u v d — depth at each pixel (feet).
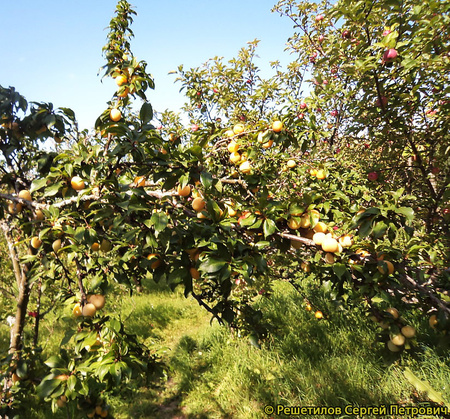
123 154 4.97
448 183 10.78
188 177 4.60
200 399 12.80
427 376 10.27
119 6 8.25
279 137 6.61
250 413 11.21
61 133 6.50
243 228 5.05
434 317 5.02
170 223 4.89
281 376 12.60
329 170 9.80
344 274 4.47
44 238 5.03
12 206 6.27
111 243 5.59
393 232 4.80
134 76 7.25
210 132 7.41
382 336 5.29
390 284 4.81
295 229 4.86
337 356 13.10
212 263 4.08
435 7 7.90
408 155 12.65
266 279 12.18
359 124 11.84
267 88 15.24
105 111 6.13
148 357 6.49
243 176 6.75
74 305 6.48
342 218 5.80
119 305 21.21
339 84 13.76
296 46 16.63
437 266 5.79
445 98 9.93
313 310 15.26
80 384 4.94
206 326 19.16
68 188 5.43
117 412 12.30
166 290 27.73
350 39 10.19
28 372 7.44
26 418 10.99
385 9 9.07
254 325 9.74
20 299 8.14
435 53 8.86
